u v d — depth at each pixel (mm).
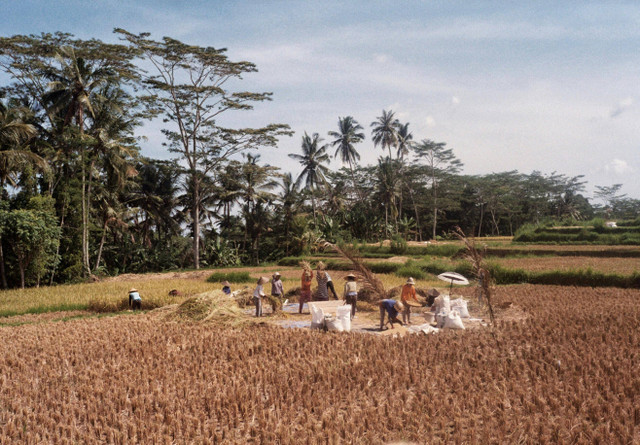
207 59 43719
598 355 8336
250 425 5945
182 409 6496
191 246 53812
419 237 84438
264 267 39562
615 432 5320
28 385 7715
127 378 7887
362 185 82000
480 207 90688
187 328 12148
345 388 7152
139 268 49594
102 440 5762
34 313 17188
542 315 12453
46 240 29766
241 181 57031
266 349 9508
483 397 6578
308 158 62469
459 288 20172
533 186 94250
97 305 17438
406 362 8266
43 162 30625
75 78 34844
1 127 29203
